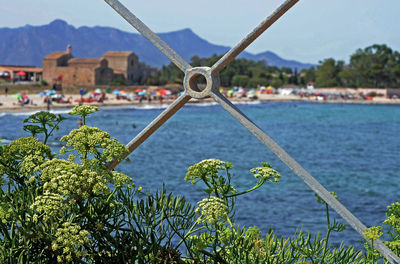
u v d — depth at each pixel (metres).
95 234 2.49
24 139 2.54
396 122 93.00
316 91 179.12
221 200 2.52
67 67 137.00
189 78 2.62
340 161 42.78
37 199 2.22
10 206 2.37
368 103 164.00
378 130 76.38
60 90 120.88
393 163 42.19
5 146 2.52
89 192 2.39
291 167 2.45
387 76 186.62
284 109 120.19
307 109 123.69
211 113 106.00
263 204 22.34
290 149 50.97
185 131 67.94
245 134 65.69
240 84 169.12
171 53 2.63
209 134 64.75
